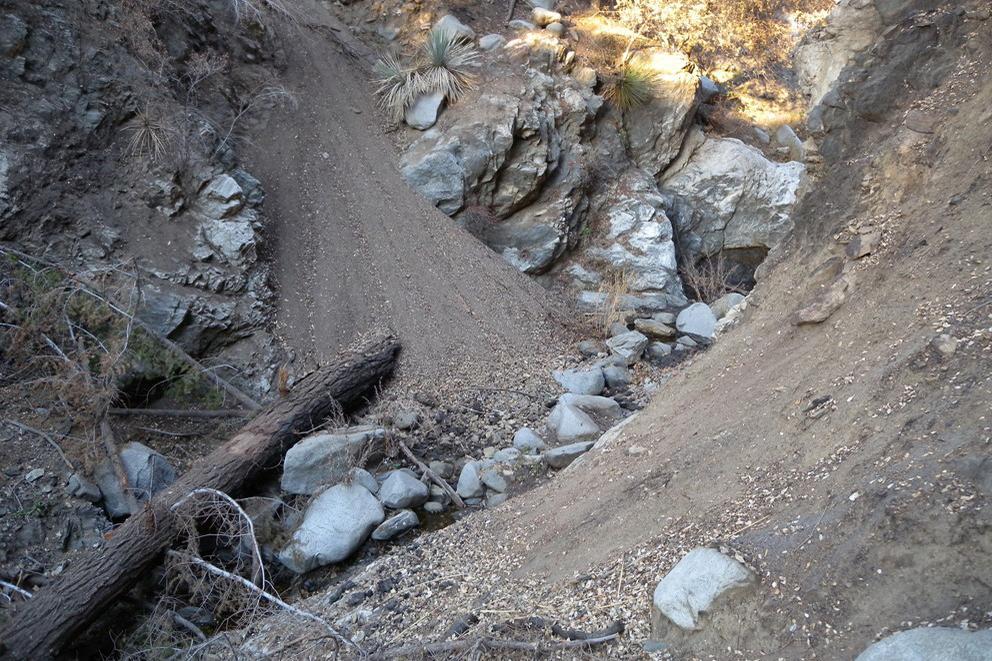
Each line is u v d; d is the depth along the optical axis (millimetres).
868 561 2789
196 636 5141
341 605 4770
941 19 4723
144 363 6863
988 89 4242
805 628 2779
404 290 8734
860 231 4547
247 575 5723
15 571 5297
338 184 9383
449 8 11680
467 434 7402
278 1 10992
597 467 5062
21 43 7492
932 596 2574
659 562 3602
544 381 8234
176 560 5297
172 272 7406
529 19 12016
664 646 3111
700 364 5309
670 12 13102
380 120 10367
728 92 13172
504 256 9914
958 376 3178
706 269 11414
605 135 11000
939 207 4105
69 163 7391
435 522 6246
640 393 8008
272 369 7664
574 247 10383
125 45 8320
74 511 5715
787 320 4672
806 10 14781
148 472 6156
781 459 3689
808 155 5418
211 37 9625
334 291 8469
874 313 3984
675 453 4395
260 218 8391
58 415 6262
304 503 6250
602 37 11867
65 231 7133
